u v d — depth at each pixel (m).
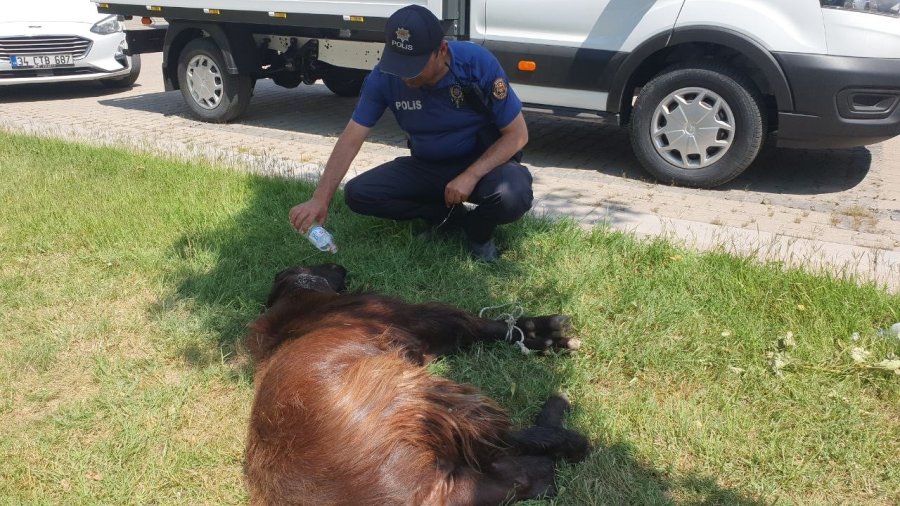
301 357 2.59
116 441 3.03
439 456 2.37
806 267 4.26
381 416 2.32
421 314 3.35
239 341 3.66
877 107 5.81
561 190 6.27
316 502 2.20
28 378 3.48
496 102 4.12
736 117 6.02
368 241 4.78
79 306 4.12
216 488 2.78
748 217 5.59
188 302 4.12
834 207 5.87
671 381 3.32
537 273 4.30
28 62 10.38
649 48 6.26
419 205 4.66
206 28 8.63
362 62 8.30
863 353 3.37
